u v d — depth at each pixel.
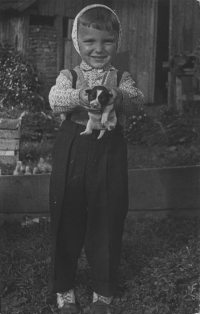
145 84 12.79
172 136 10.33
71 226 3.56
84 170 3.44
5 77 10.95
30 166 6.94
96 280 3.58
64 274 3.61
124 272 4.14
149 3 12.55
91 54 3.45
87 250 3.58
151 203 5.85
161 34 13.59
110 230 3.50
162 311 3.55
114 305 3.63
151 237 5.14
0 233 5.12
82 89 3.32
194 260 3.92
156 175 5.82
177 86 11.59
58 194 3.47
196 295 3.63
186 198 5.79
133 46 12.70
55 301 3.81
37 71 11.97
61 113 3.51
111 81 3.50
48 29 12.26
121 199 3.51
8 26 11.86
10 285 3.93
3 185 5.67
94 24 3.40
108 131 3.47
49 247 4.61
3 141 6.74
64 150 3.48
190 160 8.55
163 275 3.74
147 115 11.52
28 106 10.55
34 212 5.72
